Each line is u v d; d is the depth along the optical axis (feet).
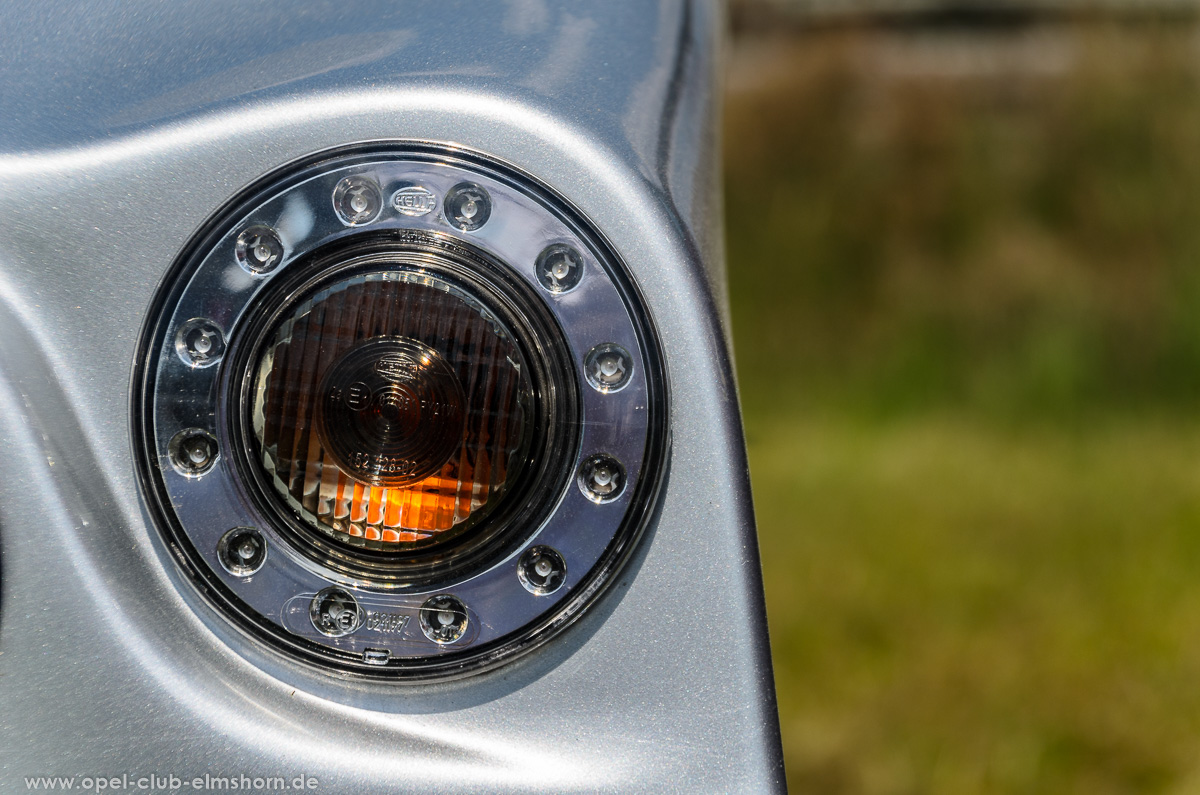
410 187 2.71
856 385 16.43
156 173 2.74
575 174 2.74
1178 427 14.28
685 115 3.45
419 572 2.72
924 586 9.12
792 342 17.39
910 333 17.11
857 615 8.61
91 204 2.74
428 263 2.69
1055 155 18.25
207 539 2.72
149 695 2.70
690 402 2.75
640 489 2.73
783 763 2.72
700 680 2.73
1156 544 9.92
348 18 3.21
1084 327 16.08
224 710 2.72
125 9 3.17
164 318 2.71
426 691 2.77
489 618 2.73
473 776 2.70
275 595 2.73
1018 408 15.30
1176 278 16.42
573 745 2.72
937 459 13.12
